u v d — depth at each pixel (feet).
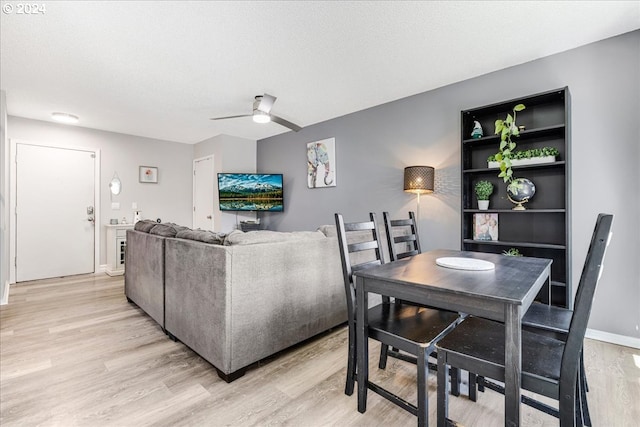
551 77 8.43
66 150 15.01
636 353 6.95
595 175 7.73
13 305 10.45
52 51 8.15
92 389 5.60
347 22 6.98
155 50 8.15
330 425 4.69
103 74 9.55
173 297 7.50
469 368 3.76
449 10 6.56
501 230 9.25
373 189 12.79
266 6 6.41
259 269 6.23
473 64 9.03
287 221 16.90
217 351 5.92
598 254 3.10
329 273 7.77
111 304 10.64
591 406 5.11
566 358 3.21
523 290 3.67
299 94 11.37
